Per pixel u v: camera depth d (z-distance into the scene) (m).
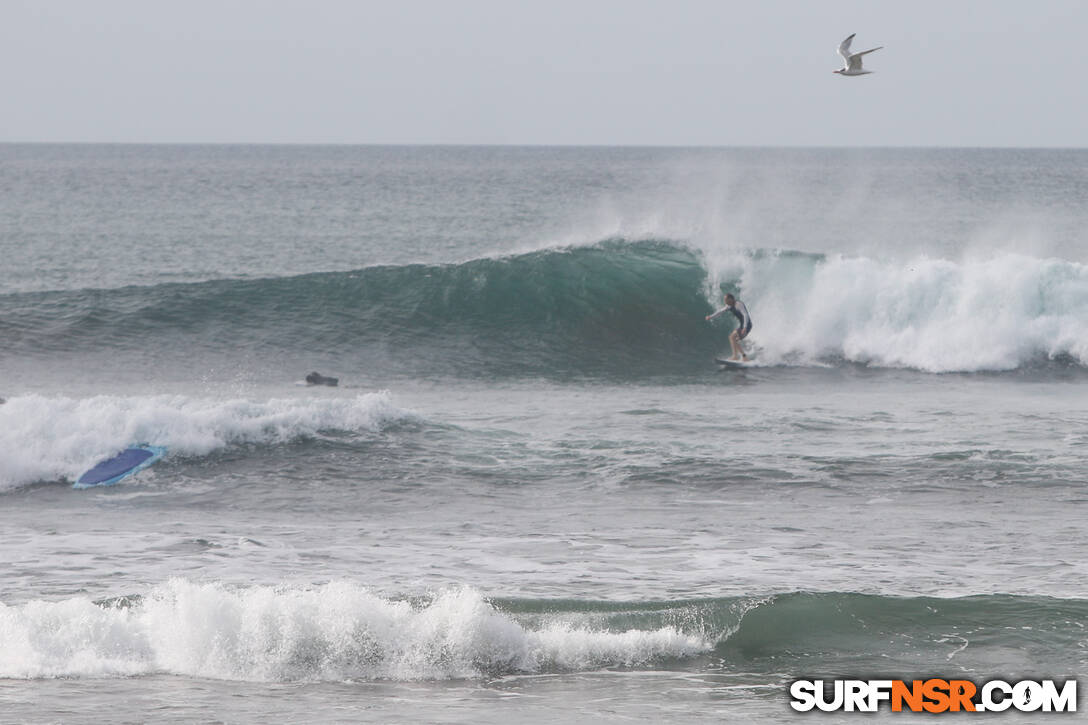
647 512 50.47
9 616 33.91
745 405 76.31
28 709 28.66
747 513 50.22
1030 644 34.53
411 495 53.59
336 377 85.94
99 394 77.94
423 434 63.28
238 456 59.19
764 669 33.06
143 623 34.12
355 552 43.94
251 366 88.00
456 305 99.31
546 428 67.06
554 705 30.06
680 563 42.38
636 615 35.69
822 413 72.69
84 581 39.41
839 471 56.97
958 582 40.22
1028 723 29.55
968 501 52.00
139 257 170.62
